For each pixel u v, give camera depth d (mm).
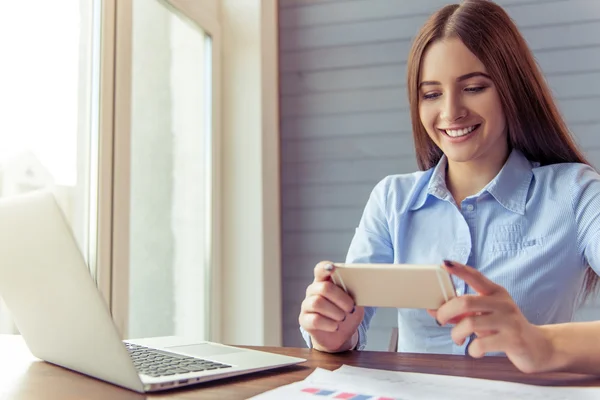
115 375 740
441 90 1295
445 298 816
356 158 2451
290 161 2520
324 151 2486
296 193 2504
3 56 1508
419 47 1316
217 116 2396
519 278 1285
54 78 1625
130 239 1835
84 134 1689
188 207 2252
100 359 749
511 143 1410
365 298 913
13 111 1532
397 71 2426
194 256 2289
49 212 712
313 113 2506
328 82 2498
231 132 2439
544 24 2262
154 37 2043
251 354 942
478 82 1258
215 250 2359
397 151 2408
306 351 1048
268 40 2480
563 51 2242
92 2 1706
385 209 1489
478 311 785
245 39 2441
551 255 1284
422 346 1337
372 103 2445
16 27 1539
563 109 2234
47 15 1609
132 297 1894
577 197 1296
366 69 2459
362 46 2467
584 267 1316
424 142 1467
